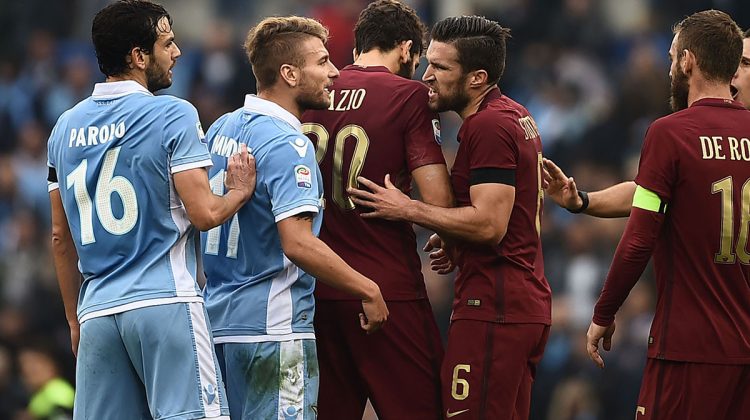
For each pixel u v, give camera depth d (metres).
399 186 21.91
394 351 21.72
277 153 20.06
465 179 21.34
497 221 20.84
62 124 20.22
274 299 20.34
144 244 19.56
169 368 19.38
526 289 21.39
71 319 21.23
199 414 19.38
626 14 59.75
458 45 21.23
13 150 60.22
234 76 58.38
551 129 52.94
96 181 19.70
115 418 19.77
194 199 19.33
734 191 20.17
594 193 24.17
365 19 22.38
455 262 22.31
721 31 20.53
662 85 53.38
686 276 20.33
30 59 64.31
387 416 21.75
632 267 20.36
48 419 36.00
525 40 57.41
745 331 20.25
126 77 19.98
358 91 21.77
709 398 20.14
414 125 21.55
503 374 21.16
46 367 38.81
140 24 19.80
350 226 21.73
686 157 20.12
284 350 20.30
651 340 20.62
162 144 19.44
